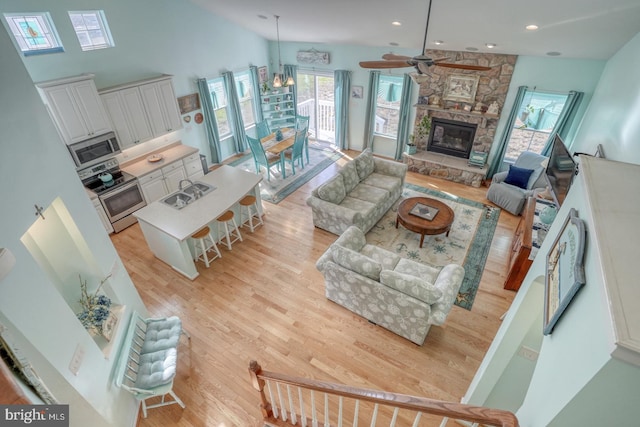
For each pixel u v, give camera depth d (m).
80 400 2.31
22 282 1.97
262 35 7.95
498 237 5.43
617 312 0.94
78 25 5.01
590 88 5.56
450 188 6.91
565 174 3.97
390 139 8.16
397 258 4.28
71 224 2.70
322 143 9.17
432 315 3.34
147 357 3.11
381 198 5.61
